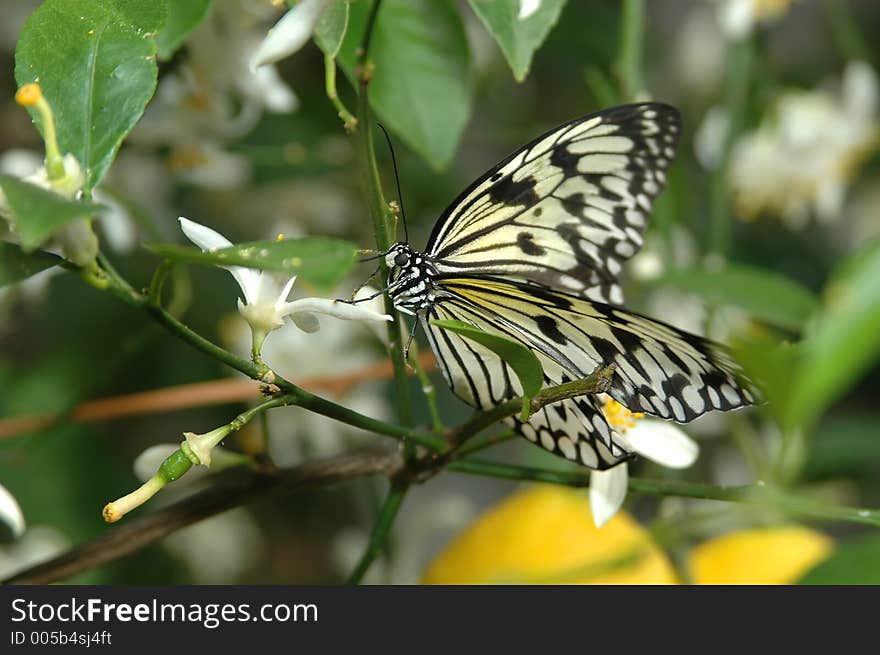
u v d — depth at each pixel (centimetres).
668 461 72
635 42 81
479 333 65
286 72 89
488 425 69
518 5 68
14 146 89
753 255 105
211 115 81
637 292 86
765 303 77
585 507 80
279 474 71
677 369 69
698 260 87
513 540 80
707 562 81
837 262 106
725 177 86
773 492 70
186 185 89
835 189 91
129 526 71
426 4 74
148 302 66
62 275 87
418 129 74
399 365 70
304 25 66
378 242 69
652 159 72
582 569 78
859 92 91
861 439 90
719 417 90
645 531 80
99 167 66
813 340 60
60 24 67
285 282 67
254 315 67
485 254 72
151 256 88
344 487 91
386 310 70
